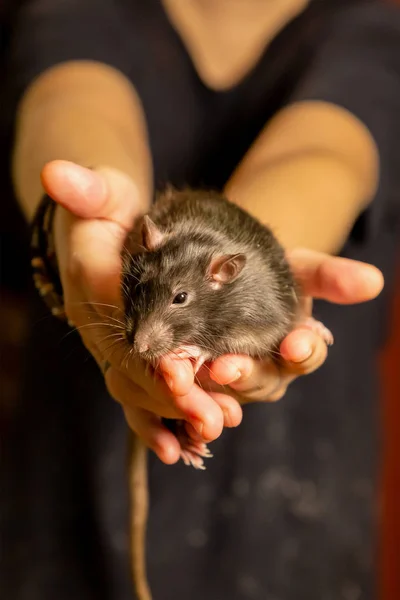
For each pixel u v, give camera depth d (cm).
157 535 68
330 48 66
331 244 53
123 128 60
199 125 72
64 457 69
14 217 73
